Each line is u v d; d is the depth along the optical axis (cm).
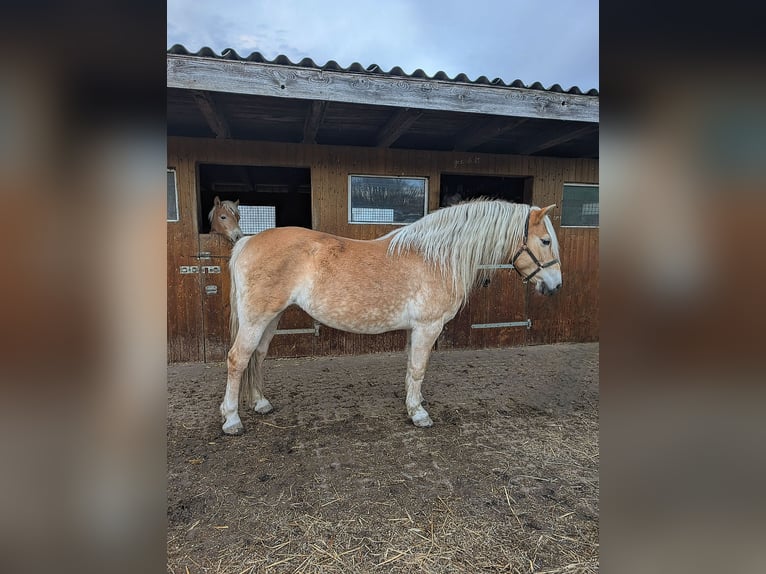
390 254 221
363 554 132
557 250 235
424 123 315
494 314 409
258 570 125
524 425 234
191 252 342
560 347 420
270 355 363
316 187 358
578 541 139
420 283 219
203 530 142
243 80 210
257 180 508
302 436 216
